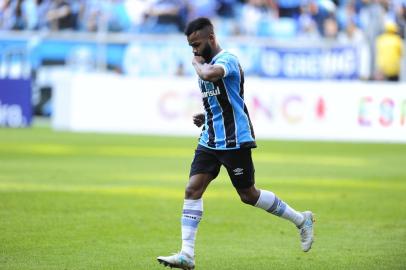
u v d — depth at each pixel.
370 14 94.56
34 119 103.44
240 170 24.75
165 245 29.33
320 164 63.25
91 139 81.75
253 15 104.00
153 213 37.03
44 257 26.61
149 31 102.81
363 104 85.94
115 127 90.06
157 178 51.41
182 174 53.94
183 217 24.62
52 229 32.00
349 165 62.81
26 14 103.88
